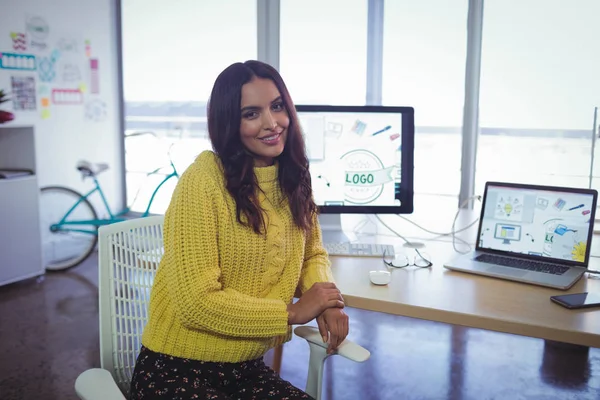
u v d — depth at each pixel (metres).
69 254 4.65
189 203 1.35
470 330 3.18
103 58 5.02
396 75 4.17
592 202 1.75
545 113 3.81
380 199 2.14
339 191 2.14
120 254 1.52
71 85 4.75
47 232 4.55
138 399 1.38
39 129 4.51
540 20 3.70
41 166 4.56
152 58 5.26
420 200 4.04
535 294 1.57
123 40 5.16
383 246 2.02
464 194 3.92
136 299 1.54
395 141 2.12
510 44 3.78
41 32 4.45
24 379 2.64
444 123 4.10
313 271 1.61
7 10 4.19
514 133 3.89
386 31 4.14
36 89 4.45
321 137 2.12
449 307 1.46
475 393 2.50
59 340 3.06
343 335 1.42
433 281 1.68
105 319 1.48
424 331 3.17
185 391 1.32
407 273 1.76
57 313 3.46
